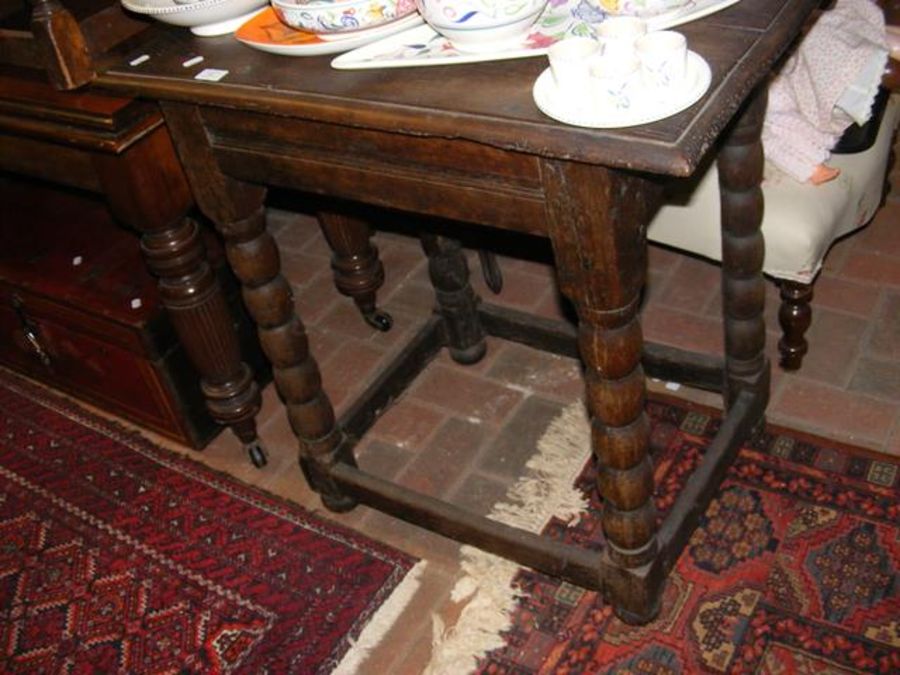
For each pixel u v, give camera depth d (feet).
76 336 6.84
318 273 8.63
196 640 5.80
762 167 5.26
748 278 5.63
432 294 8.19
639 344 4.32
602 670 5.32
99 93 5.24
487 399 7.06
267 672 5.58
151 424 7.15
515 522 6.17
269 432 7.14
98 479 6.95
